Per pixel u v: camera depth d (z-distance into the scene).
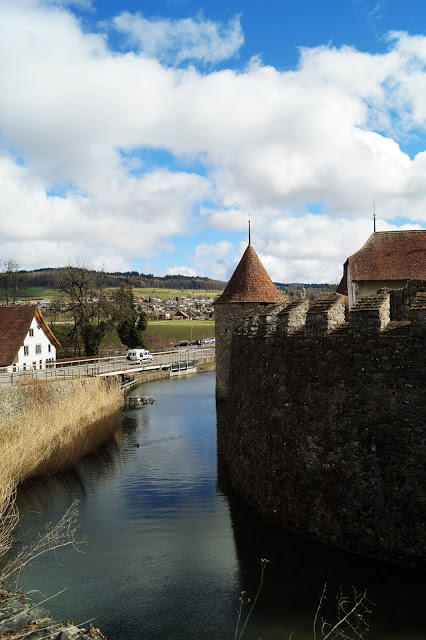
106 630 7.86
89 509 13.31
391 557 8.66
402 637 7.12
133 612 8.35
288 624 7.70
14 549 10.91
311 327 10.67
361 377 9.38
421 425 8.48
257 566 9.41
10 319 40.81
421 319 8.60
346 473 9.47
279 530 10.72
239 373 15.90
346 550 9.25
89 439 19.05
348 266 31.12
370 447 9.14
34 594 9.08
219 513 12.55
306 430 10.49
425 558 8.29
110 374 35.78
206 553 10.41
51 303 61.00
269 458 11.77
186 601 8.59
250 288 27.28
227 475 15.91
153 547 10.82
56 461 16.69
